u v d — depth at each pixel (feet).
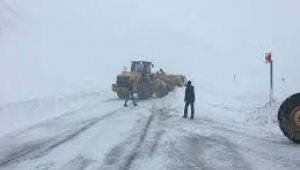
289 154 36.19
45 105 72.23
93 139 43.16
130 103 79.10
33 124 54.60
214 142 41.39
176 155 35.55
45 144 41.32
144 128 49.73
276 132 47.52
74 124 53.62
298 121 40.27
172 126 51.24
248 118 58.95
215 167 31.71
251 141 42.06
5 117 59.88
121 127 50.49
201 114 62.90
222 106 73.00
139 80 86.22
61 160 34.42
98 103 79.00
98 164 32.71
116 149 38.11
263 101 78.28
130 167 31.60
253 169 31.19
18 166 32.91
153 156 35.17
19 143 42.29
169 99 86.43
